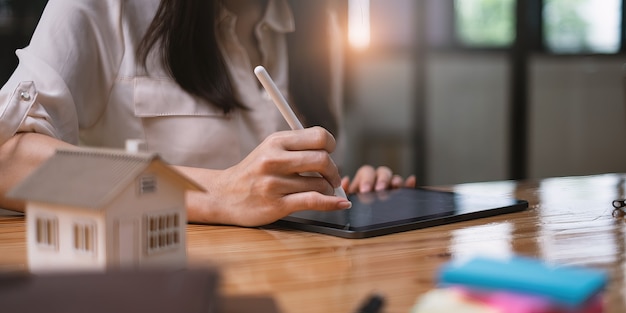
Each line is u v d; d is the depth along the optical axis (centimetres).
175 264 56
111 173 51
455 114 352
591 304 43
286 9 143
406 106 344
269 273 60
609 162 378
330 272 60
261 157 82
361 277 58
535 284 40
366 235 76
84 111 122
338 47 153
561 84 366
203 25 120
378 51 336
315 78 145
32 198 52
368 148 341
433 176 352
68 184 52
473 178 358
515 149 362
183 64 121
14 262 63
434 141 350
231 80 133
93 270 46
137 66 126
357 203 97
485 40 352
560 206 99
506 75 357
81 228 51
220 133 130
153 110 127
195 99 129
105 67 124
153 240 54
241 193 83
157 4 129
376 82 338
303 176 83
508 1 353
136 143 56
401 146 346
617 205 99
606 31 369
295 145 82
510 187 124
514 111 359
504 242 73
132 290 41
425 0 340
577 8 363
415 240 74
